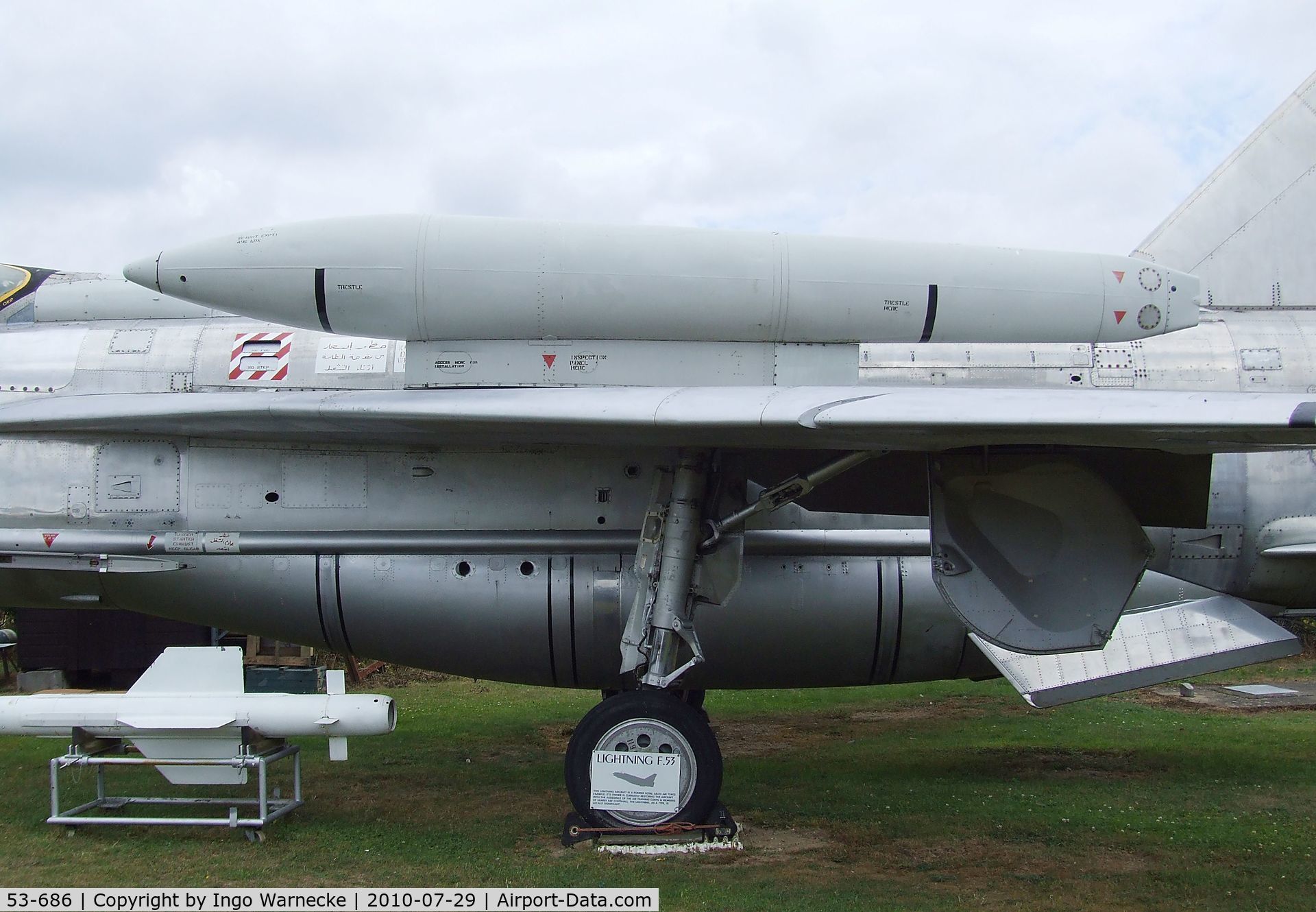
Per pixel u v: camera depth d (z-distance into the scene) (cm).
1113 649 620
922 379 614
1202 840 541
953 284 535
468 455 614
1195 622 623
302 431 577
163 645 1039
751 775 698
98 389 624
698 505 550
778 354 543
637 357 541
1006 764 739
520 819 574
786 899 449
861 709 998
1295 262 666
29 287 682
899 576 627
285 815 566
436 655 640
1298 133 665
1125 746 805
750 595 621
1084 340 552
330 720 540
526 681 655
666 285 525
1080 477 518
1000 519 524
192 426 577
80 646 1034
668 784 519
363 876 473
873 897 454
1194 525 587
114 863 489
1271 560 622
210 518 609
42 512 604
